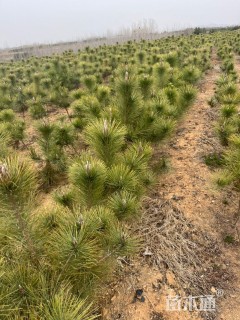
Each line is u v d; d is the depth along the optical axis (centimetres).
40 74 1148
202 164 466
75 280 202
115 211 221
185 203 380
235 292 267
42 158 511
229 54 1423
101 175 216
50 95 885
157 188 413
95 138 268
